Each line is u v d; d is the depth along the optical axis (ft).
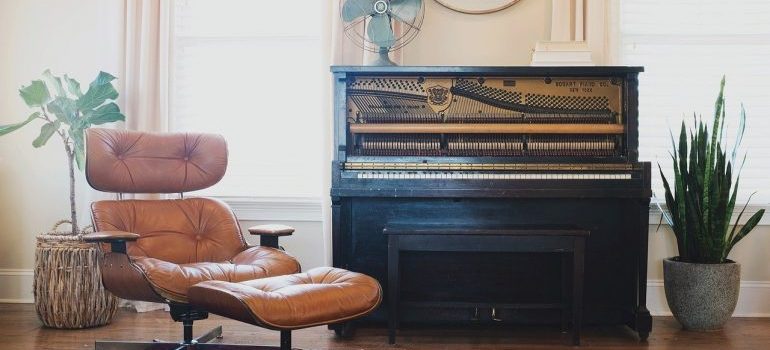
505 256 11.53
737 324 12.37
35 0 13.74
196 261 10.39
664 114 13.42
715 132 11.48
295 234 13.58
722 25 13.39
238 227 10.86
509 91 11.57
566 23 12.77
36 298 11.76
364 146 11.55
